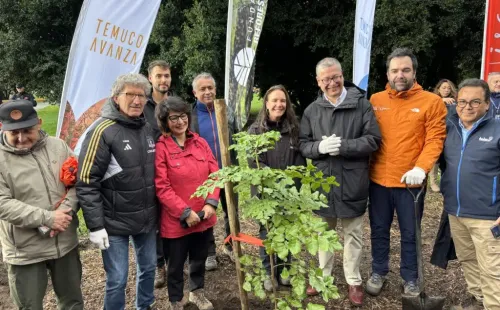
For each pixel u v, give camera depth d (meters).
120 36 4.06
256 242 2.33
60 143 2.65
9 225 2.43
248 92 4.30
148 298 3.08
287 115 3.31
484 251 2.84
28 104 2.40
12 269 2.50
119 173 2.63
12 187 2.40
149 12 4.16
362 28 5.10
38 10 15.20
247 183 2.21
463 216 2.91
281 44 17.36
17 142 2.41
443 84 6.57
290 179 2.20
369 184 3.41
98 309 3.40
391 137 3.21
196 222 2.90
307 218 2.12
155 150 2.89
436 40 14.10
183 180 2.93
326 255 3.38
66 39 16.47
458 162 2.91
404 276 3.37
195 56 12.91
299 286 2.17
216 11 13.52
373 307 3.33
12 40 15.35
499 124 2.77
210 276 3.89
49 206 2.49
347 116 3.19
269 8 15.09
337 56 15.31
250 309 3.29
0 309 3.61
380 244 3.44
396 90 3.17
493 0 4.75
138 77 2.67
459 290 3.57
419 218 3.13
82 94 3.99
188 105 2.96
